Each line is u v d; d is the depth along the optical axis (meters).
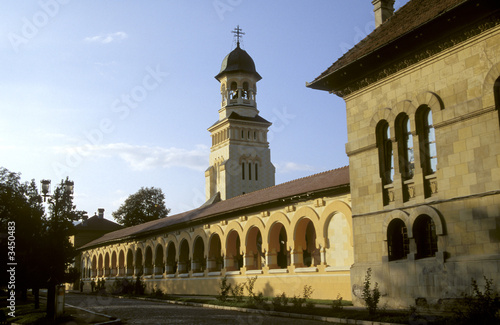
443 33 19.05
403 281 20.45
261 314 22.59
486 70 17.86
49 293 21.78
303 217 30.56
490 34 17.75
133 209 105.44
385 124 22.64
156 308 28.39
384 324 16.39
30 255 25.80
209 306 28.89
